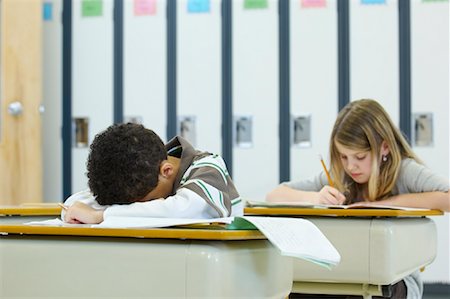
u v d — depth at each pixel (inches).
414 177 90.3
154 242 41.4
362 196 93.9
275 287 46.3
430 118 138.6
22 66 140.3
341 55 140.2
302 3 141.3
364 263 63.9
